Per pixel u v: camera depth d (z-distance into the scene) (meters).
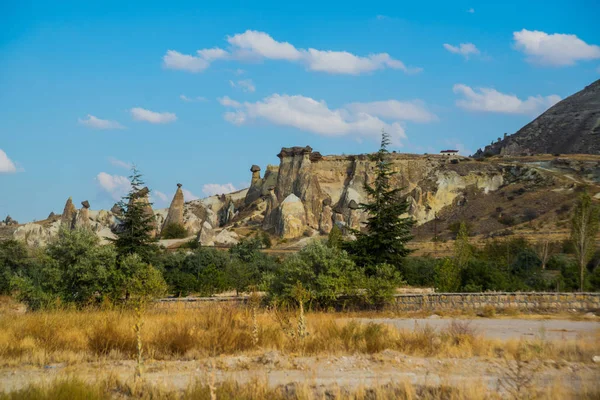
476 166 163.00
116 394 11.84
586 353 15.75
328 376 13.30
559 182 142.88
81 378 12.59
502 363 14.63
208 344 16.86
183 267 63.16
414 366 14.41
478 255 67.81
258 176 185.12
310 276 33.09
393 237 39.59
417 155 177.75
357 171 160.50
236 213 171.75
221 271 56.75
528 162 166.12
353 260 38.81
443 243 112.00
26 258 61.22
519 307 31.97
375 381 12.34
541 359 15.21
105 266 33.50
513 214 131.38
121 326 18.61
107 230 121.19
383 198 40.53
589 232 51.53
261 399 11.26
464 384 11.73
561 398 10.80
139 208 41.72
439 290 45.72
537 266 66.81
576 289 51.94
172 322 19.98
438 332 21.06
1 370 14.41
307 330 18.39
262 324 19.77
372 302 32.91
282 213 136.38
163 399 11.26
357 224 133.62
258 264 66.19
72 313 23.03
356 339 17.66
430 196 151.50
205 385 11.32
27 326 18.88
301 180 149.50
